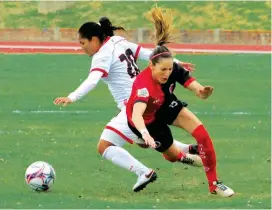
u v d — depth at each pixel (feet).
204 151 65.31
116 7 320.09
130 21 311.27
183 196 65.46
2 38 295.48
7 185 69.26
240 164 82.43
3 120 113.50
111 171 77.15
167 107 65.21
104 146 67.15
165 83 64.28
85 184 70.64
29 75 179.01
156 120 65.67
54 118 116.16
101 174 75.61
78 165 80.12
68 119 115.34
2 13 314.96
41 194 65.57
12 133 101.30
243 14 317.22
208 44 281.13
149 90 63.36
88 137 99.04
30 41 289.53
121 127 66.69
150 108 64.49
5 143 93.40
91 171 76.95
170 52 63.21
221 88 160.15
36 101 136.98
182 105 65.92
